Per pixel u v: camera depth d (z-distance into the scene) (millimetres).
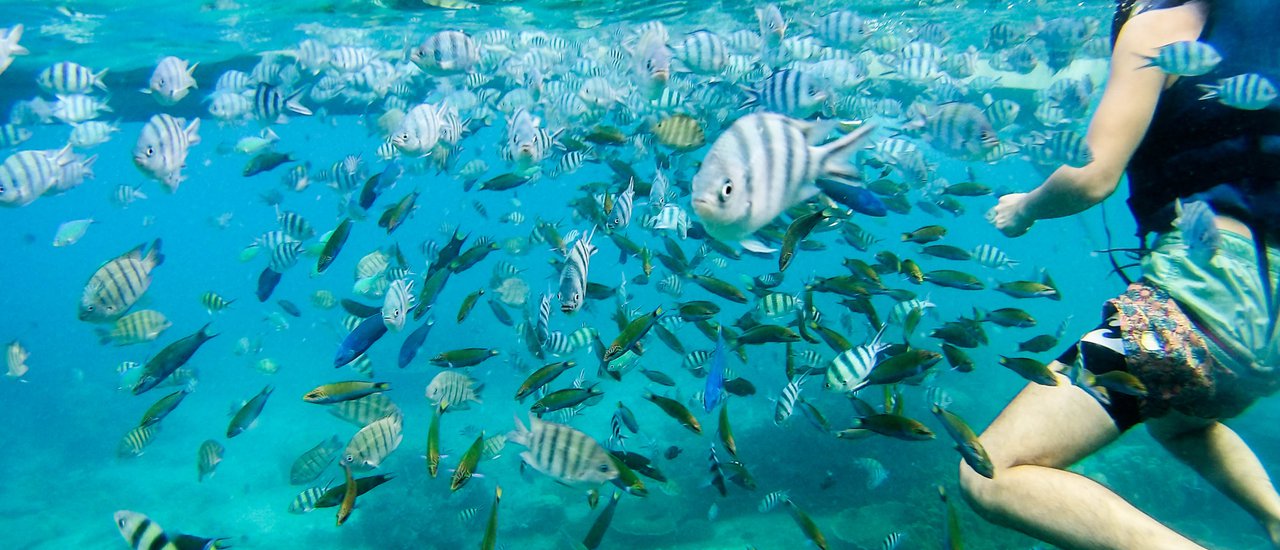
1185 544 1910
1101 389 2156
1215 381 2068
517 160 6801
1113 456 12383
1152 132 2393
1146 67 2332
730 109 9508
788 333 4750
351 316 8852
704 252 7480
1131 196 2555
